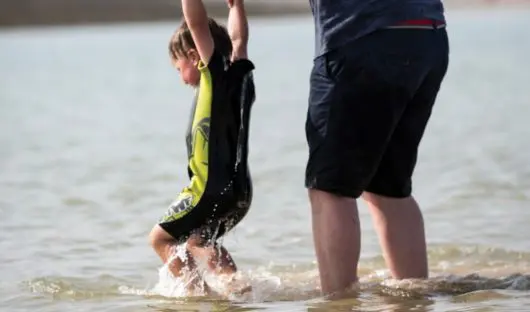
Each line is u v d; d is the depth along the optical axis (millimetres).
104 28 121625
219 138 12820
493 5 153625
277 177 23641
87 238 17578
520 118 33844
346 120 11938
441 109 37594
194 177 12984
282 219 18828
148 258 15977
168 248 13359
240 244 16812
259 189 22141
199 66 12914
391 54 11852
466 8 149625
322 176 12094
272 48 81375
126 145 30266
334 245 12242
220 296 13266
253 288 13586
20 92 51438
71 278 14586
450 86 46719
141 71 64562
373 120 11938
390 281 13086
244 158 13008
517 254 15633
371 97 11875
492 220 18203
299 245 16734
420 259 13258
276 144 29469
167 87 52875
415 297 12516
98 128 35156
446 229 17547
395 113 12023
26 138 32656
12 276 14812
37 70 66938
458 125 32531
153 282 14367
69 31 116812
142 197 21547
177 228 13133
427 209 19359
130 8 133500
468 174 23000
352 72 11844
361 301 12273
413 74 12016
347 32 11852
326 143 12039
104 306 12945
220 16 98938
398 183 12812
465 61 61031
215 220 13086
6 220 19312
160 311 12523
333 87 11938
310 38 92438
